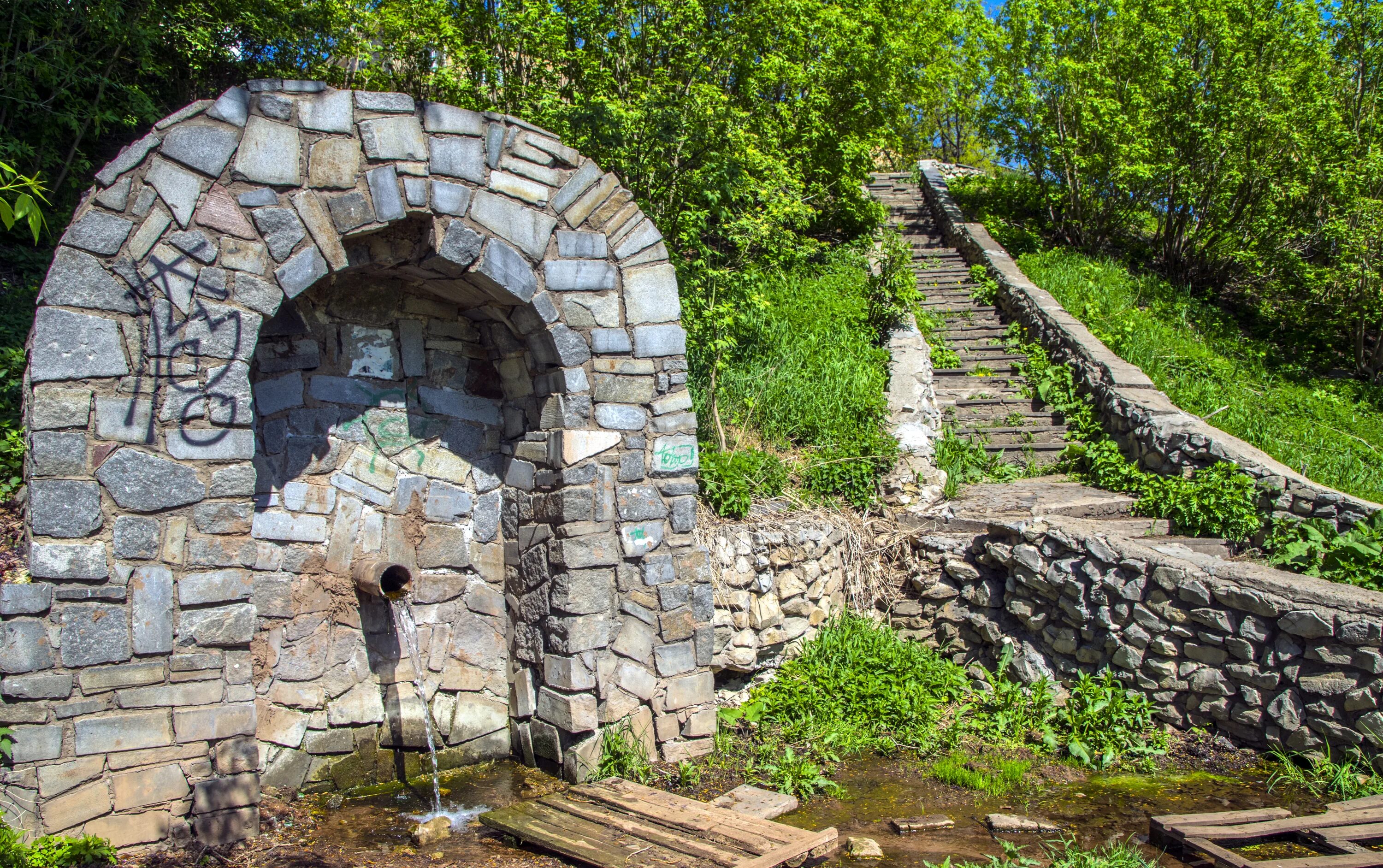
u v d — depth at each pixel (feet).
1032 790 17.29
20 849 12.18
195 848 13.89
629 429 18.06
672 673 18.42
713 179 27.02
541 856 14.62
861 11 40.27
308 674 16.85
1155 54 42.68
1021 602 21.75
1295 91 40.73
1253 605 18.37
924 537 23.56
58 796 13.00
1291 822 14.90
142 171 13.80
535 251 17.06
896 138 47.14
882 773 18.17
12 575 13.83
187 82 27.50
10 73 21.91
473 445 19.07
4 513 16.35
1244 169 41.42
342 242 15.40
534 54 30.37
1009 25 46.55
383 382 17.92
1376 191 38.50
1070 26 44.96
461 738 18.52
